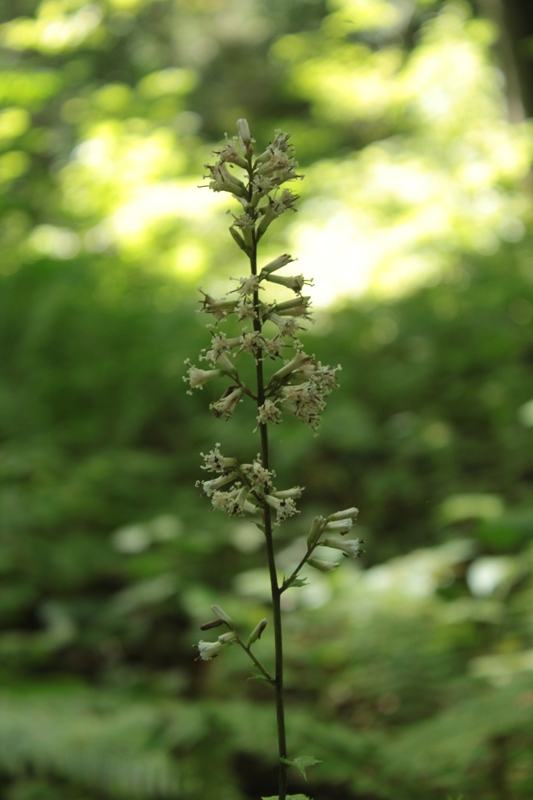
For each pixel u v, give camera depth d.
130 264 2.23
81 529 1.52
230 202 2.30
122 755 0.92
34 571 1.41
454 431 1.82
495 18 2.21
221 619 0.58
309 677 1.16
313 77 2.53
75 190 2.43
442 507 1.47
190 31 4.52
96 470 1.57
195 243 2.31
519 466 1.64
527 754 0.84
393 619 1.13
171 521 1.45
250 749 0.91
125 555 1.49
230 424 1.77
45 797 0.95
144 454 1.70
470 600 1.19
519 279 1.98
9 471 1.52
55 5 2.43
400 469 1.72
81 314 1.92
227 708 0.99
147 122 2.66
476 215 2.17
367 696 1.03
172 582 1.35
